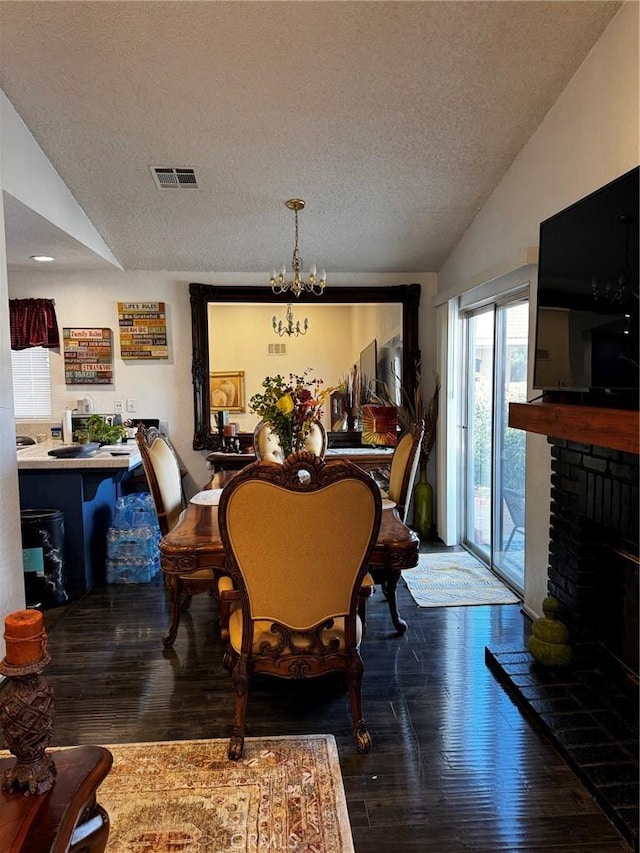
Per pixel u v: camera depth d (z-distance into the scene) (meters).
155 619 3.17
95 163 3.21
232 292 4.70
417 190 3.53
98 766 1.14
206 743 2.04
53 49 2.40
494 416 3.80
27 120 2.84
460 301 4.34
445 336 4.48
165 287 4.70
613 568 2.36
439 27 2.31
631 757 1.88
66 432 4.42
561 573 2.67
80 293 4.66
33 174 2.98
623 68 2.20
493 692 2.37
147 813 1.69
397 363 4.88
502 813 1.70
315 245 4.26
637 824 1.59
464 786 1.82
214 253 4.36
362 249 4.33
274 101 2.73
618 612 2.33
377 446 4.82
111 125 2.89
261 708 2.28
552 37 2.36
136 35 2.33
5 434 2.51
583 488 2.44
